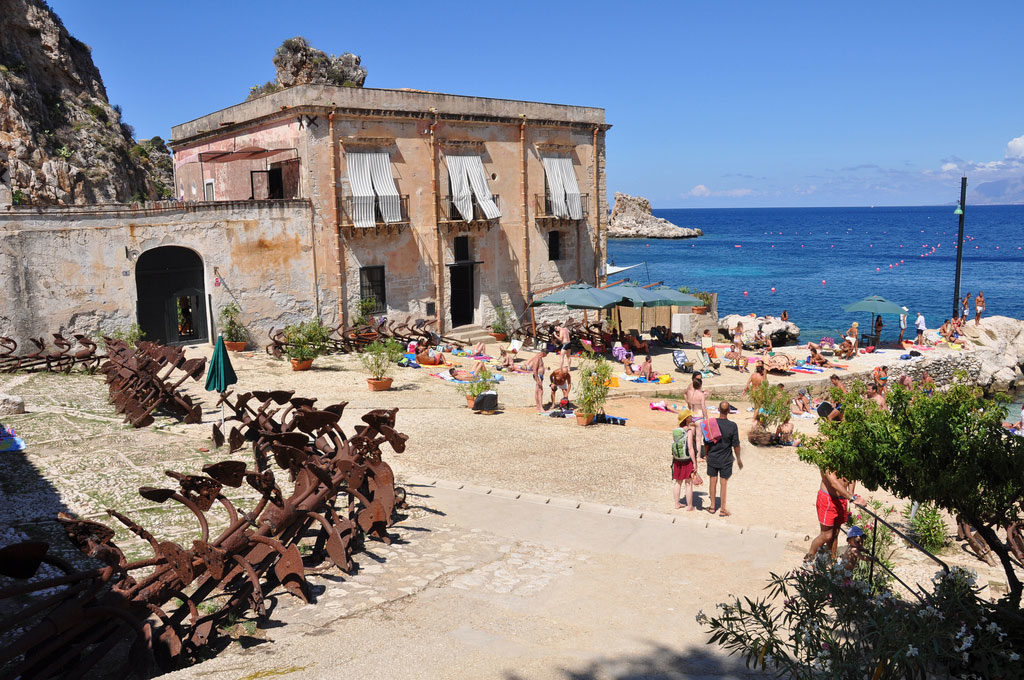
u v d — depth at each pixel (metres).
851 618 6.02
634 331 33.19
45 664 6.11
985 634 5.81
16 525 9.87
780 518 12.03
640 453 15.95
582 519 11.49
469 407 20.22
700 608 8.13
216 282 26.36
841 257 119.88
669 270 97.75
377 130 29.25
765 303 67.69
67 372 21.23
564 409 20.48
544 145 34.28
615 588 8.71
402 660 6.54
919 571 9.35
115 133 54.31
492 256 33.25
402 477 13.30
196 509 7.85
